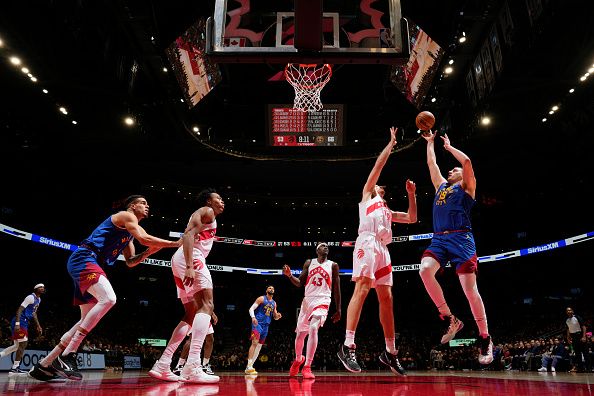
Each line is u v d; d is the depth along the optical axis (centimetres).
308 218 3531
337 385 401
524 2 1429
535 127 2334
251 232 3553
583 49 1639
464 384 414
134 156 2645
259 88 2147
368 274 492
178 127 2341
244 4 828
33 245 2641
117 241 502
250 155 2630
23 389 351
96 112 2103
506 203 3122
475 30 1605
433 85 1842
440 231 499
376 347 2956
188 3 1507
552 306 2970
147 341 2970
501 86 1928
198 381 438
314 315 598
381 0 804
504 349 2030
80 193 2772
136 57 1752
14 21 1446
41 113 2078
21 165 2402
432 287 489
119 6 1480
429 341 3055
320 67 1384
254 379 562
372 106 2241
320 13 682
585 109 2072
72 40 1542
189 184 3109
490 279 3309
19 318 977
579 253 2966
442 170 2866
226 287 3566
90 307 504
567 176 2772
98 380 523
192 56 1631
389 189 3128
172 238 3269
